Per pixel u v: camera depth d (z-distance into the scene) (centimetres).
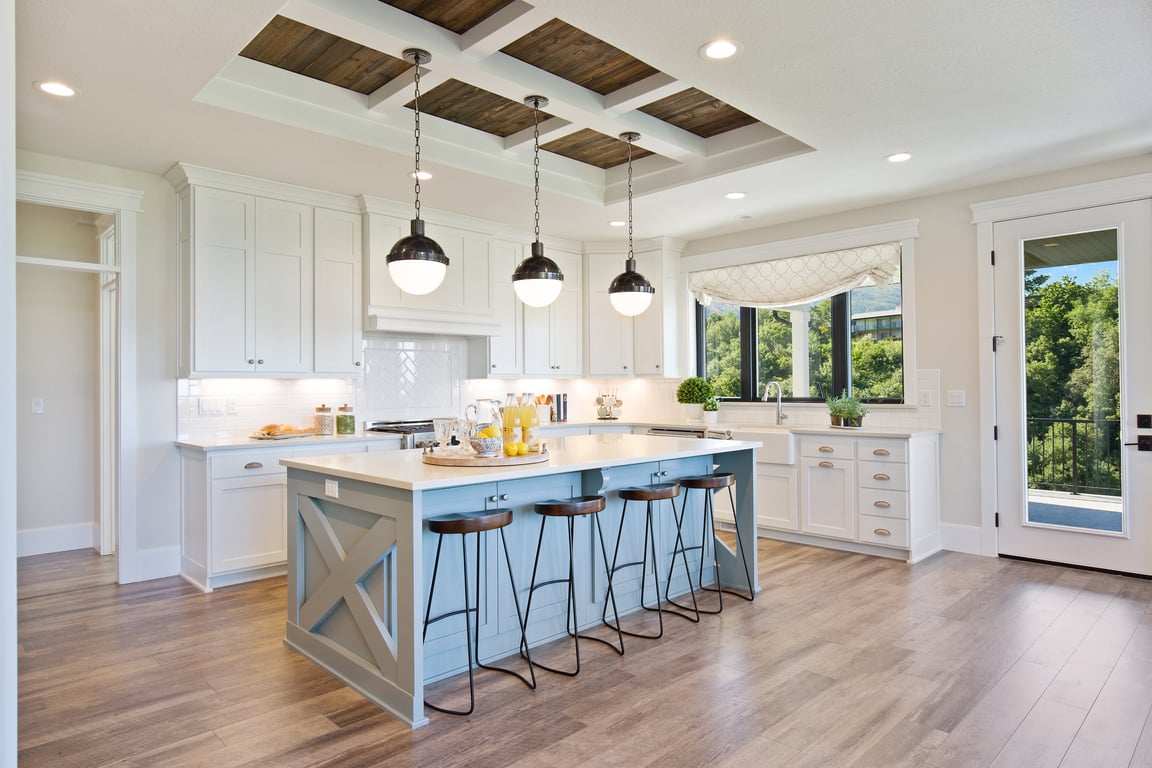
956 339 483
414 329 507
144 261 428
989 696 264
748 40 276
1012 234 459
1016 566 444
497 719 251
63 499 515
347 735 240
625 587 365
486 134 433
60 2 241
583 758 224
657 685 277
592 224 568
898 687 273
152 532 431
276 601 387
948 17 259
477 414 329
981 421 473
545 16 280
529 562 320
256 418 471
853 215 530
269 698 269
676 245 633
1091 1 248
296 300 460
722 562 418
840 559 469
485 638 303
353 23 276
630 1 248
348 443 459
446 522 256
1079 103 336
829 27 266
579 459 323
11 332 78
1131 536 418
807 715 251
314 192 466
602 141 455
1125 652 305
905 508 456
